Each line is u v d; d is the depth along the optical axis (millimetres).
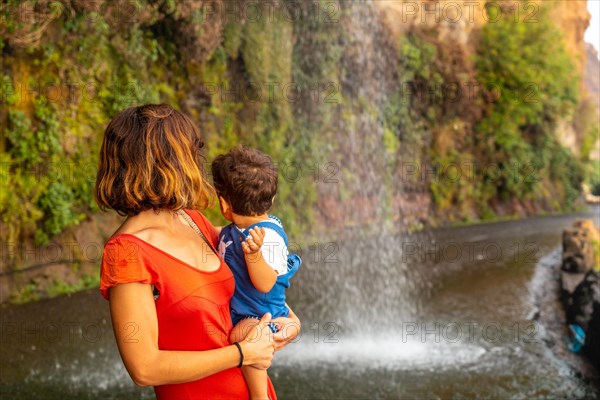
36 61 7988
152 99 9266
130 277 1275
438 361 5430
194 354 1354
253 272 1654
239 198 1738
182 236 1448
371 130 13836
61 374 5059
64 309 7027
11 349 5629
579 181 21234
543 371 5098
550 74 18609
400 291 8273
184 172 1377
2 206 7469
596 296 5387
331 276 9227
